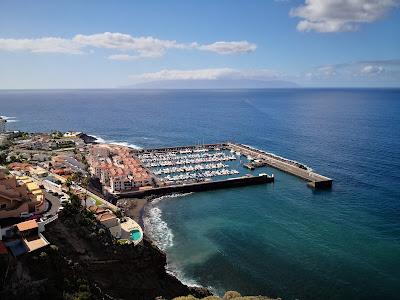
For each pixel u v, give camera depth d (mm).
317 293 84875
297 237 112250
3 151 176500
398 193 147875
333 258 99562
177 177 169625
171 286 82438
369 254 101250
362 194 148625
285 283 88750
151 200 145125
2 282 50531
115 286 70188
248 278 90875
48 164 147625
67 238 68812
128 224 100750
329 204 139625
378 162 194875
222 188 161250
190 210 135375
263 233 115250
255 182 167125
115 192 145875
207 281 89688
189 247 106188
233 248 105688
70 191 99375
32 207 75875
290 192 154875
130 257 78312
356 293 84500
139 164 188125
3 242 60438
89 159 185250
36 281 53844
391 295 83562
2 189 74125
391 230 115875
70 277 59594
